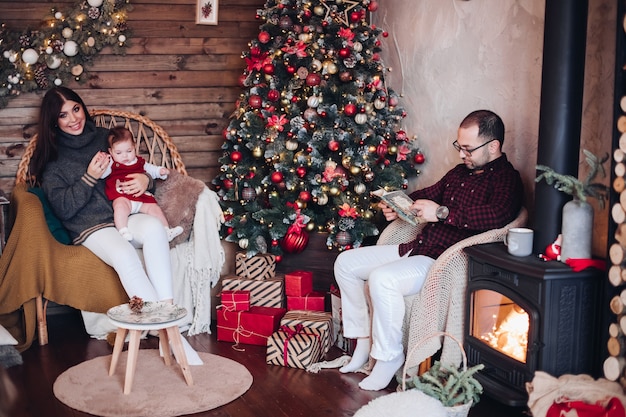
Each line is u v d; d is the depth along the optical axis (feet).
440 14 14.16
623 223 9.20
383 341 11.78
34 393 11.78
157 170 15.12
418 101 15.08
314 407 11.34
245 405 11.39
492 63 12.78
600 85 10.56
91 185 13.92
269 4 15.69
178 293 14.87
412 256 12.36
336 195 14.58
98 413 10.97
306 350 12.82
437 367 10.85
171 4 16.72
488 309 11.03
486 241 11.37
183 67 16.98
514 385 10.25
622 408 8.78
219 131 17.25
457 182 12.46
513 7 12.19
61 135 14.57
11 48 15.55
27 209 13.85
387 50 16.16
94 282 13.88
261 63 15.21
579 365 9.95
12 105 15.81
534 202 11.40
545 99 10.47
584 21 10.23
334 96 14.82
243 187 15.56
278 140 14.79
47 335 14.29
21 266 13.75
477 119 11.73
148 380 12.19
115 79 16.55
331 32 15.07
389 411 9.52
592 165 9.96
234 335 14.21
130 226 13.89
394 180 14.67
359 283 12.62
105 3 15.96
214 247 15.15
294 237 14.89
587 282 9.84
